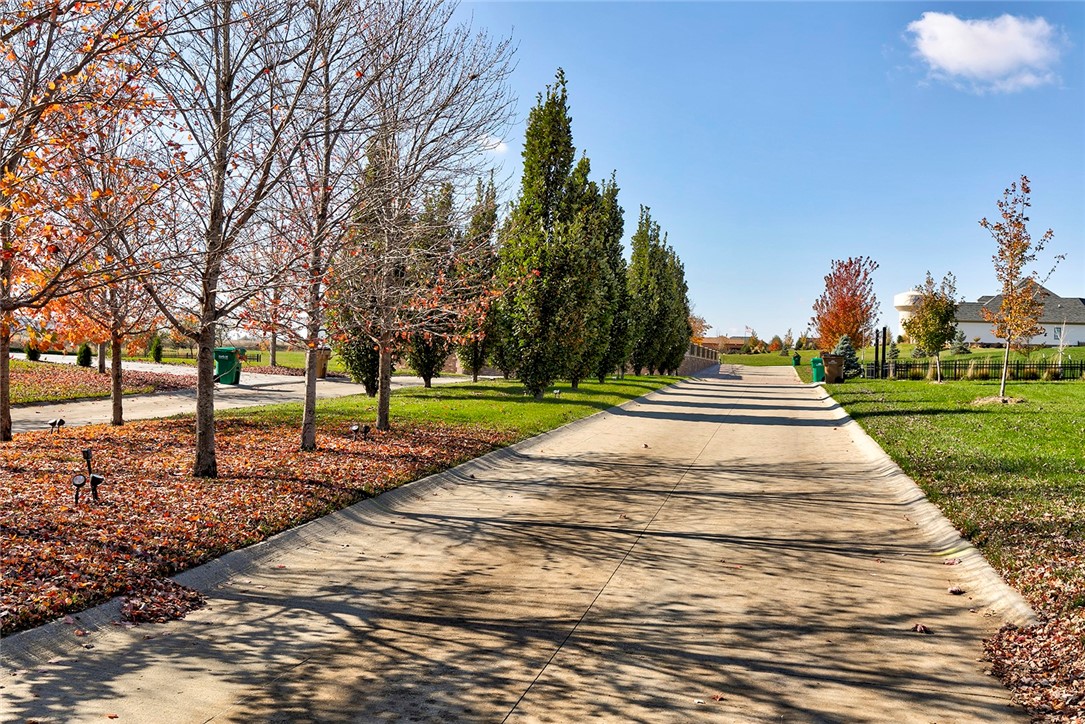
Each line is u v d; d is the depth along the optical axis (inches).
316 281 430.3
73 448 472.4
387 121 439.8
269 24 379.2
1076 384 1274.6
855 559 318.0
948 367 1620.3
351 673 205.9
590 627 241.1
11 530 286.8
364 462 477.4
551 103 1021.2
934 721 179.6
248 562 297.4
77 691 190.2
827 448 649.0
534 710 185.5
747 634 235.6
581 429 757.3
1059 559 283.6
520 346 981.2
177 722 177.3
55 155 276.4
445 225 508.7
